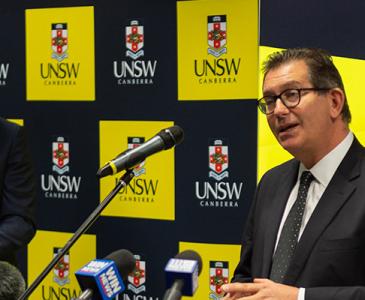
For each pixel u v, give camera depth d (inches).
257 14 105.4
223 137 109.7
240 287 62.3
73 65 120.6
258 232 75.4
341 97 68.4
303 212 69.9
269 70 69.4
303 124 66.8
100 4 117.4
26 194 98.0
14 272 55.5
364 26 107.7
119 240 118.9
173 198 114.3
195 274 50.6
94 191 120.7
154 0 112.8
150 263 116.8
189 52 110.9
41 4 122.2
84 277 48.7
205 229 112.2
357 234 64.2
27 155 100.0
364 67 108.3
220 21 108.1
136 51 115.1
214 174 110.9
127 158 66.0
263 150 107.1
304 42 107.7
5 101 126.8
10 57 125.7
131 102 116.5
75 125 121.4
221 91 109.2
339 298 60.8
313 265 65.2
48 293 125.6
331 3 107.7
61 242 124.0
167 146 69.6
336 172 68.3
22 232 95.1
